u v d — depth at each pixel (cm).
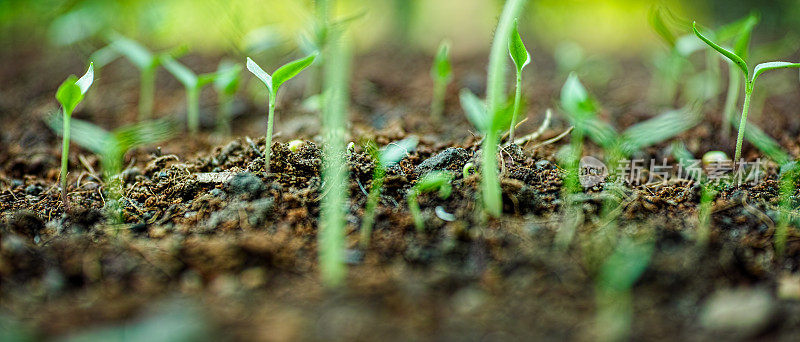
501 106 33
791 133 46
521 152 38
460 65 61
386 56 66
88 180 40
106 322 30
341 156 37
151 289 31
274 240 33
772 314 30
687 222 35
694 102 50
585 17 86
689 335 30
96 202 37
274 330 30
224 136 46
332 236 32
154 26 65
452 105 50
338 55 46
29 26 77
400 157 39
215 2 61
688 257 33
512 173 37
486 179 33
